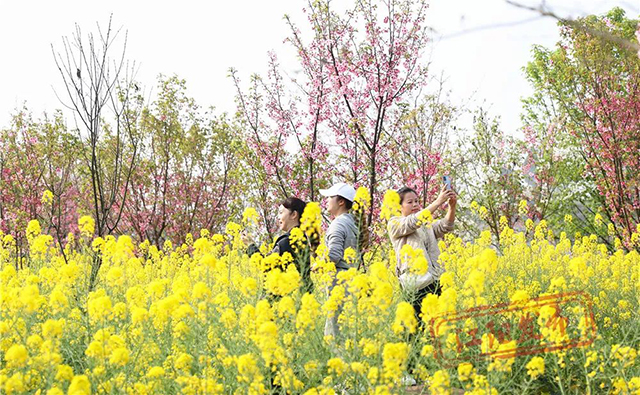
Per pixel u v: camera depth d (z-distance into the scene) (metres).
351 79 10.07
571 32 11.71
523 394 3.60
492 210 15.68
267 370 4.04
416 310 4.84
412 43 10.12
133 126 13.88
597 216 14.55
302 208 4.98
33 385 3.68
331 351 3.99
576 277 6.10
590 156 14.13
